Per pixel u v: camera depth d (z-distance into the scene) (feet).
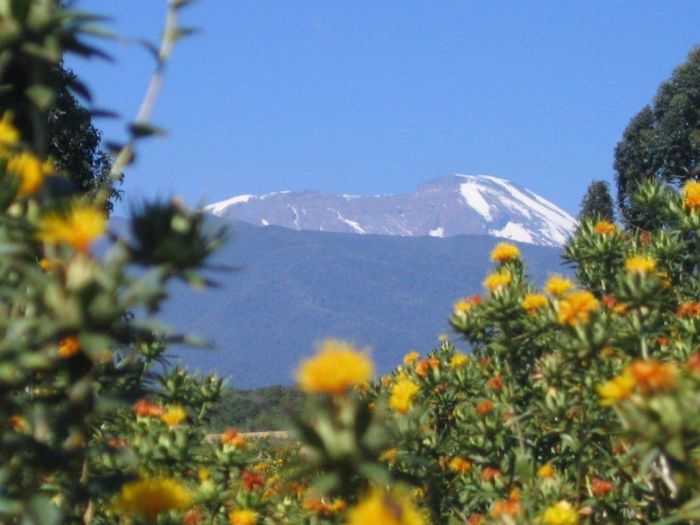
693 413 15.84
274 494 27.32
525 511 19.39
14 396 15.11
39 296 13.17
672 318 33.63
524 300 32.53
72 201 13.62
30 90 14.05
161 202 13.42
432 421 36.32
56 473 16.08
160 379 15.51
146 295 13.01
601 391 17.31
